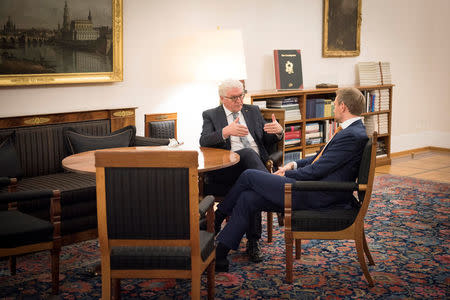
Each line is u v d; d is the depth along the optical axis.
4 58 4.33
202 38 5.10
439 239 4.05
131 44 5.25
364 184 2.99
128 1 5.17
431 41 9.01
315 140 6.60
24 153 4.31
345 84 7.64
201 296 2.98
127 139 4.60
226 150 3.85
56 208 2.92
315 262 3.55
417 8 8.70
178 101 5.71
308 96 6.81
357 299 2.92
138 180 2.33
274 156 4.20
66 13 4.67
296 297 2.95
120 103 5.23
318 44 7.19
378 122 7.54
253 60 6.41
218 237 3.31
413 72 8.81
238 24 6.18
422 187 6.00
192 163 2.29
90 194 3.93
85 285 3.15
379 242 3.98
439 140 9.14
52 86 4.71
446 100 8.98
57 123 4.55
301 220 3.06
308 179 3.25
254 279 3.24
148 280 3.25
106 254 2.43
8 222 2.92
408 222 4.54
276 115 4.38
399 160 8.16
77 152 4.37
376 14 8.02
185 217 2.35
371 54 8.05
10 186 3.35
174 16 5.56
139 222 2.37
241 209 3.32
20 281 3.21
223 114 4.29
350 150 3.17
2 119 4.16
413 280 3.21
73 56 4.76
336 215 3.08
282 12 6.66
